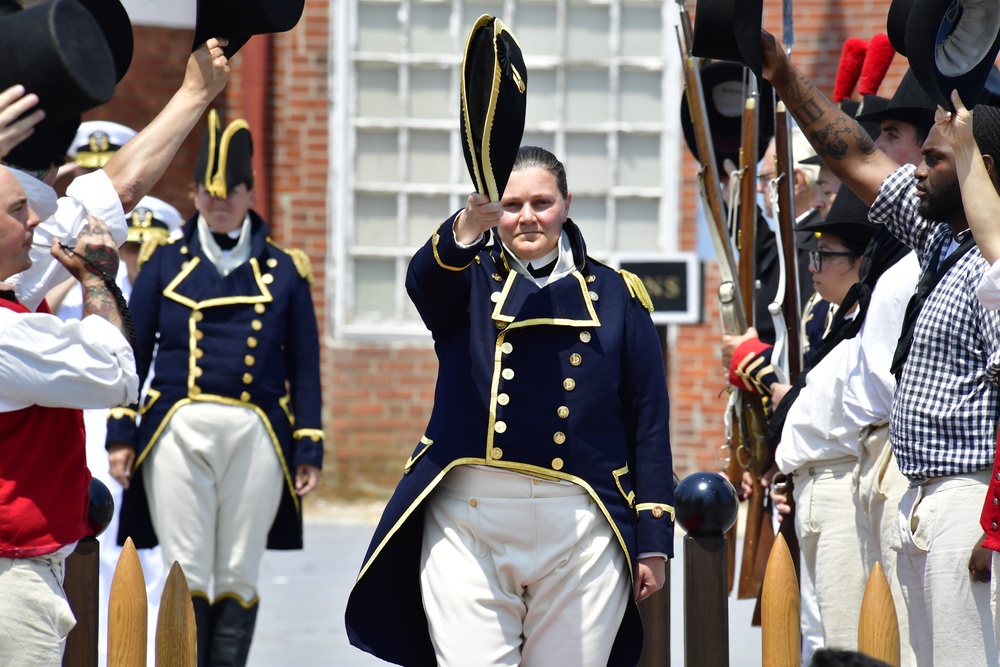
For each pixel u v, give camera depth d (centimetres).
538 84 3838
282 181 3778
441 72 3834
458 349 1312
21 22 1090
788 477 1738
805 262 1989
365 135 3825
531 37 3838
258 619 2536
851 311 1684
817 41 3656
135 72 3669
